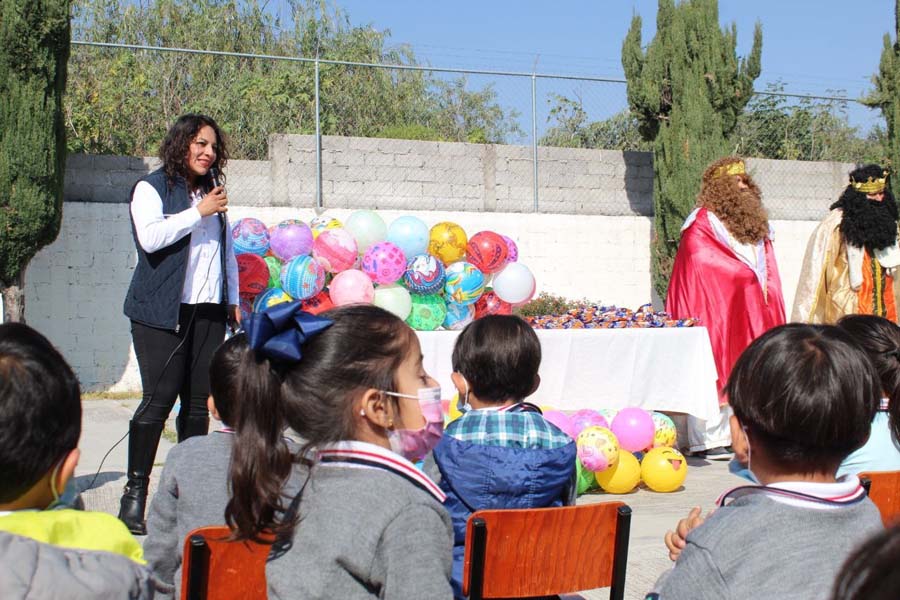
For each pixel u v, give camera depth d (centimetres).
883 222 664
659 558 438
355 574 173
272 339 183
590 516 254
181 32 1670
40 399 149
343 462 181
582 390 606
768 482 181
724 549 165
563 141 1263
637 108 1058
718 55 1016
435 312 602
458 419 285
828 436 172
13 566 133
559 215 1081
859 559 81
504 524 243
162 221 421
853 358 176
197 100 1274
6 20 740
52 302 905
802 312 696
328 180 1005
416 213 1033
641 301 1117
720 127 1030
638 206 1127
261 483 183
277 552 182
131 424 432
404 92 1336
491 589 245
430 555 172
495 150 1070
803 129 1267
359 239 613
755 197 692
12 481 149
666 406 631
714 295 675
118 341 926
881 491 261
